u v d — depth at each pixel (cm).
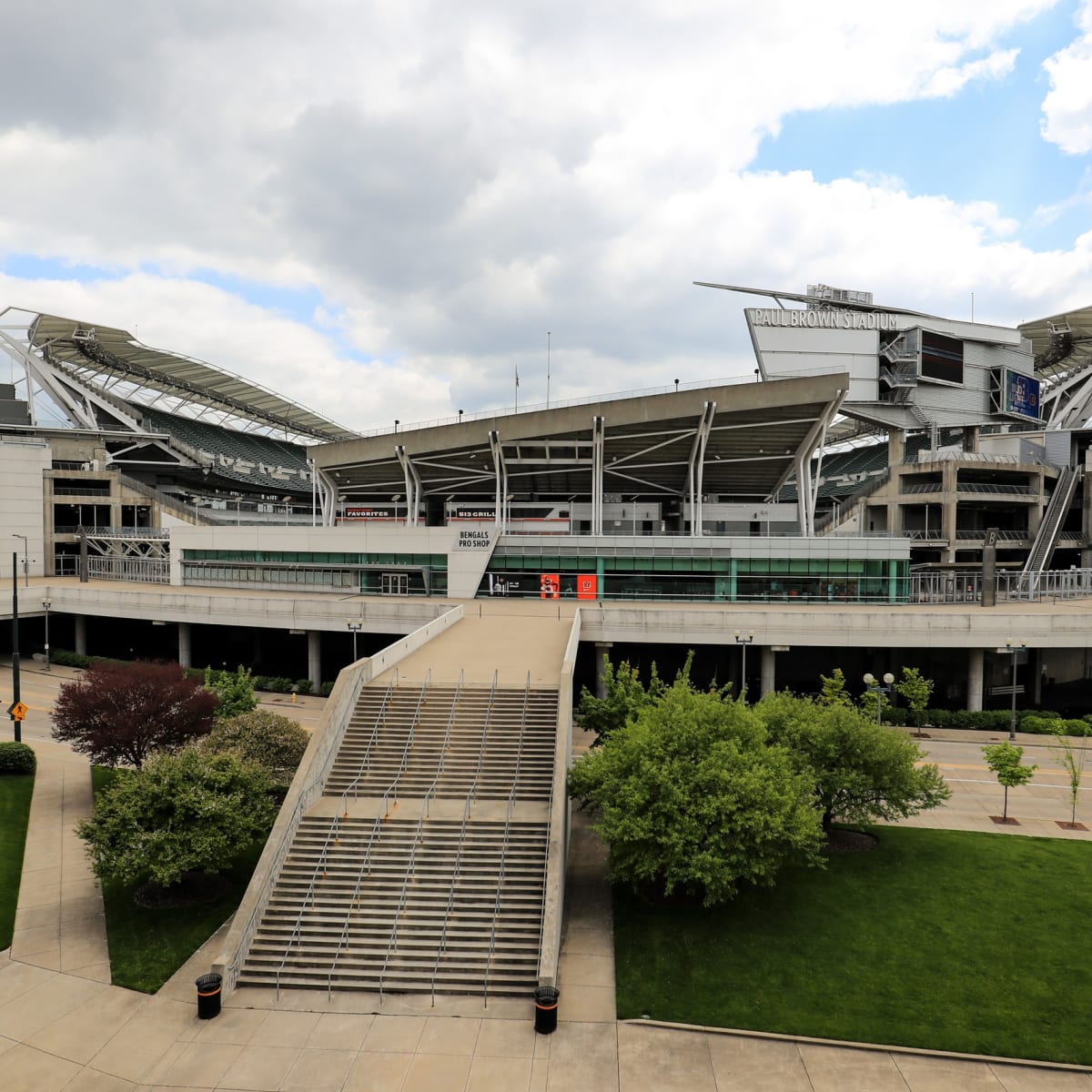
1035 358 10562
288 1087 1340
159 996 1603
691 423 5534
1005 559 7562
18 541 7456
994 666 4997
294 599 4806
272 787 2517
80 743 2769
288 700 4488
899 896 2034
